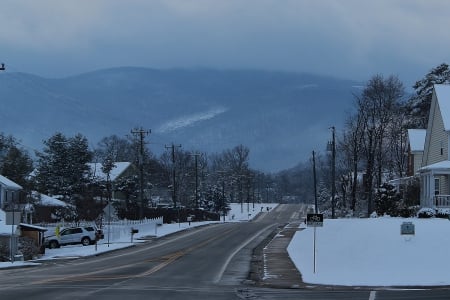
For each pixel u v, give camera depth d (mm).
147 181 137625
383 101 93375
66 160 95875
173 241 65500
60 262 45625
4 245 49062
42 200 82875
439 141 58719
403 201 61750
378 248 31203
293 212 162250
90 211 87500
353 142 95625
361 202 89562
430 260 29016
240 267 37531
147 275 32344
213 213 139375
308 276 30000
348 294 23422
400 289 24984
